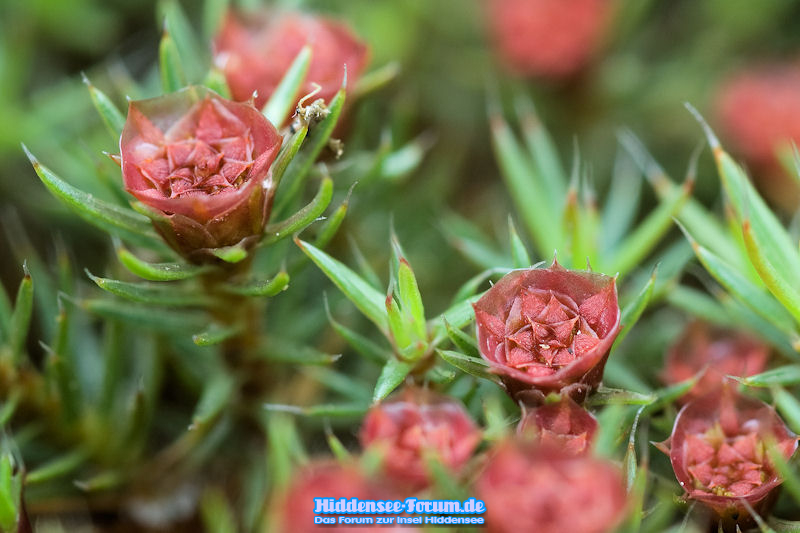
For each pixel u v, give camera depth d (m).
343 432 0.06
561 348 0.05
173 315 0.06
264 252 0.06
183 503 0.06
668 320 0.06
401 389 0.06
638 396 0.05
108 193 0.06
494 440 0.05
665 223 0.06
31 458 0.06
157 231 0.05
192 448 0.06
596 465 0.05
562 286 0.05
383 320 0.06
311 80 0.06
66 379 0.06
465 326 0.06
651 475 0.06
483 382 0.06
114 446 0.06
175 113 0.05
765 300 0.06
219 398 0.06
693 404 0.05
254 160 0.05
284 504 0.05
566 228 0.06
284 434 0.06
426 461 0.05
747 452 0.05
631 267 0.06
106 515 0.06
